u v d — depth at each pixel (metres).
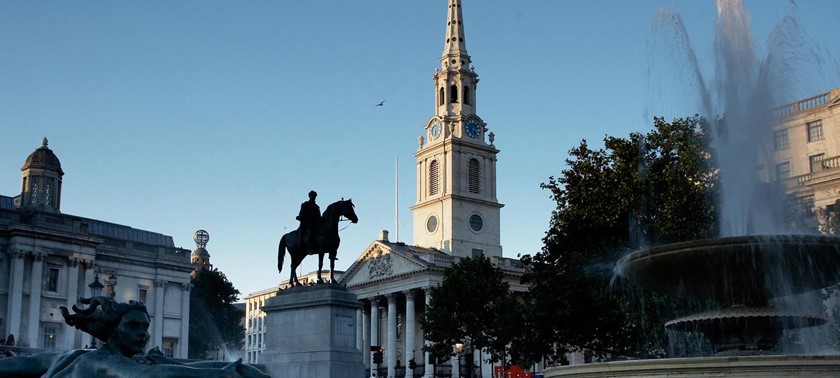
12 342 51.75
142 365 4.66
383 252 111.31
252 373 4.62
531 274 48.53
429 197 122.88
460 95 125.75
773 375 14.83
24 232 85.56
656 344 44.22
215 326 118.81
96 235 95.38
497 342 57.19
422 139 128.50
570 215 44.50
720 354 18.78
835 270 17.48
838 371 14.86
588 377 17.28
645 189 42.16
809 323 18.38
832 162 56.56
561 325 45.94
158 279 98.81
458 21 129.25
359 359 31.17
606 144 44.84
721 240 17.16
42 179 92.44
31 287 85.50
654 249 18.27
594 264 42.69
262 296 181.25
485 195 123.62
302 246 32.62
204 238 149.75
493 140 127.94
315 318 30.89
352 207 32.84
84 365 4.82
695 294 19.30
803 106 60.25
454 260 107.25
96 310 5.14
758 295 18.20
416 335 114.12
